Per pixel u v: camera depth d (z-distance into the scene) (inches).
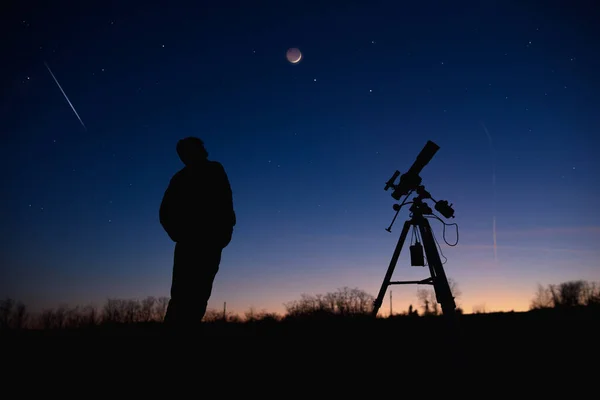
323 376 145.2
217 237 117.7
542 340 197.2
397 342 199.0
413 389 131.3
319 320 268.8
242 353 177.0
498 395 123.3
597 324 221.5
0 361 146.2
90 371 133.6
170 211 117.6
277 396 121.3
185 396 107.6
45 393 112.7
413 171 201.9
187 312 110.7
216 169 125.2
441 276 167.5
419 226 189.8
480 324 247.1
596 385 130.6
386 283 205.9
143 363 139.7
